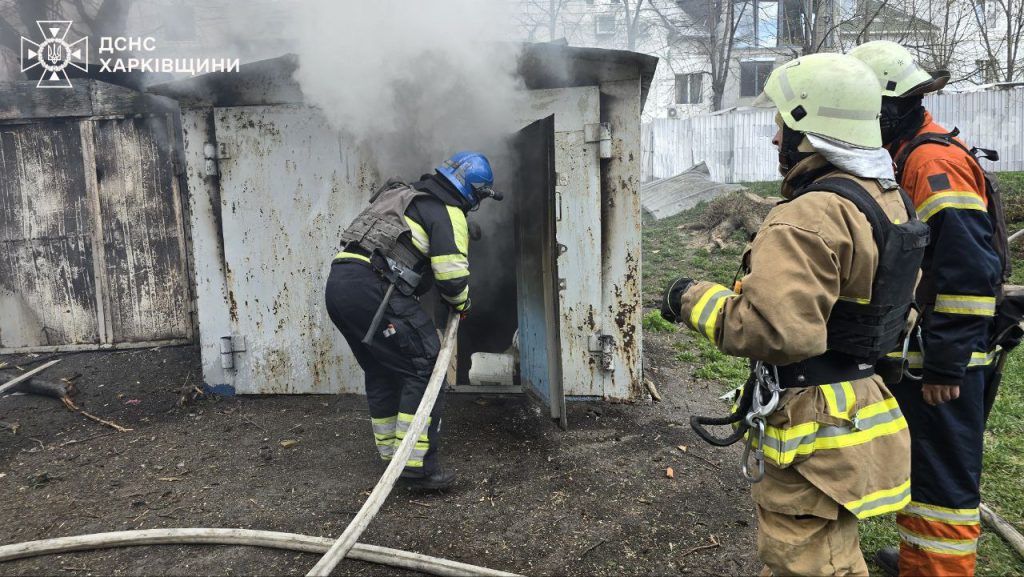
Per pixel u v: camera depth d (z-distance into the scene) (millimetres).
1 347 5152
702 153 18984
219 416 3941
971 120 15906
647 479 3139
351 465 3297
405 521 2752
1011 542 2488
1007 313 2041
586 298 3924
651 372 4809
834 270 1469
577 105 3787
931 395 1896
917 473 1998
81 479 3176
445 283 2920
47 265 5141
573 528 2709
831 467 1543
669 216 12922
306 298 4066
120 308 5188
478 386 4203
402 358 2955
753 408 1649
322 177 3969
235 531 2570
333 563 2047
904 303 1613
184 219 5164
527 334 3850
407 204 2963
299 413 3961
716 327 1562
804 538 1583
